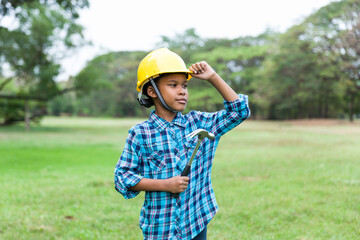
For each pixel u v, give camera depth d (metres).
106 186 5.88
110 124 36.97
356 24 28.83
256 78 43.38
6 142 15.07
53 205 4.59
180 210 1.60
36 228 3.58
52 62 26.92
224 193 5.17
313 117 45.75
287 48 37.19
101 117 67.62
